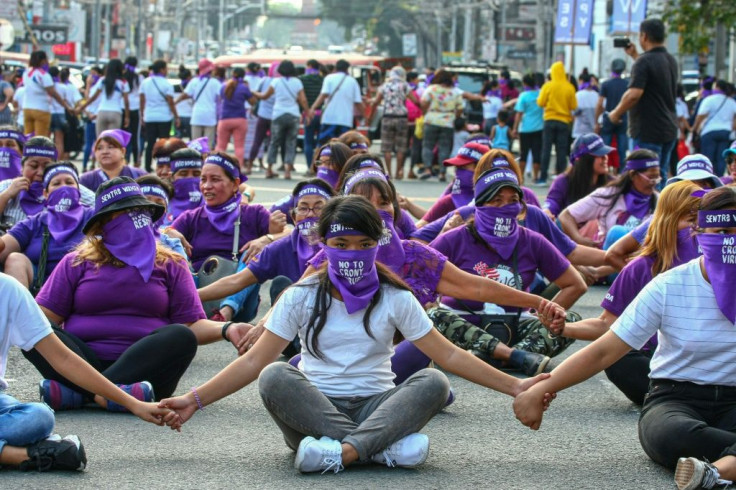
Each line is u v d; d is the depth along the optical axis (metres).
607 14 48.75
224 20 116.62
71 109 22.94
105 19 82.50
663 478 5.38
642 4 22.06
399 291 5.38
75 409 6.52
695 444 5.22
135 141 22.89
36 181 9.46
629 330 5.43
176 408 5.35
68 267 6.62
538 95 23.08
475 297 6.61
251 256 8.41
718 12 28.75
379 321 5.35
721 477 4.99
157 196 8.44
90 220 6.55
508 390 5.41
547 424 6.42
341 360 5.40
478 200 7.56
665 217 6.43
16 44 61.19
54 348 5.31
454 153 23.33
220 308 8.32
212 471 5.38
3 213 9.43
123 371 6.30
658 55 13.24
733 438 5.17
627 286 6.50
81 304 6.58
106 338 6.55
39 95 22.34
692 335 5.38
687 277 5.42
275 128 22.16
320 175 9.72
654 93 13.30
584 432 6.24
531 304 6.55
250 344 6.49
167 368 6.39
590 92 23.33
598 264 8.35
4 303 5.21
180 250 7.98
